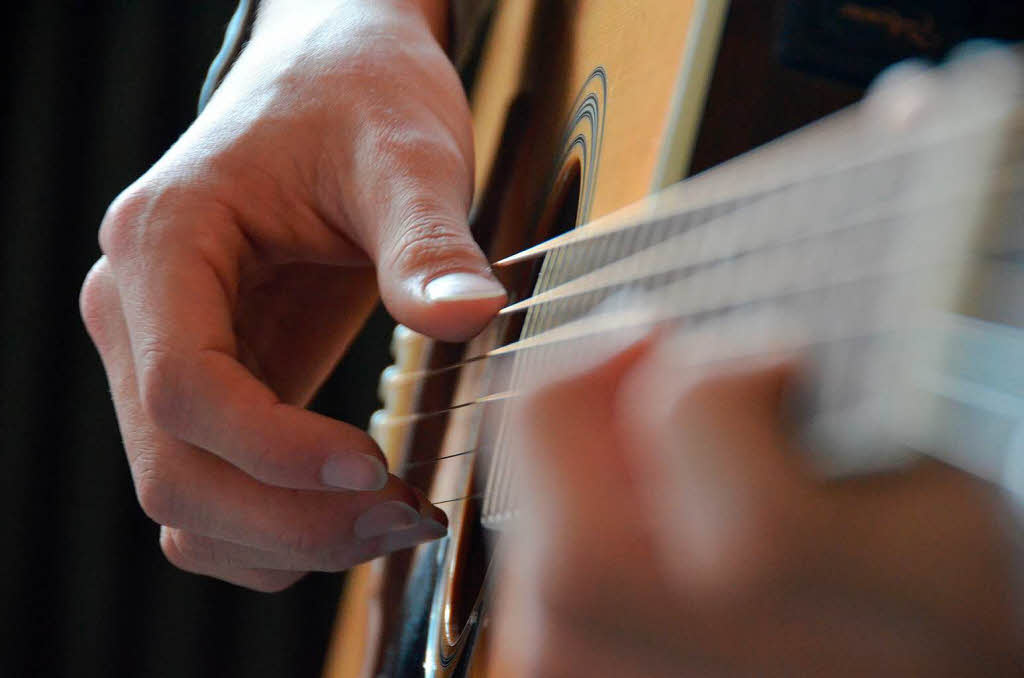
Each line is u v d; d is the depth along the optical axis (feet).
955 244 0.94
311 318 1.62
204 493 1.49
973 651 1.07
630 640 1.22
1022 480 0.81
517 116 1.68
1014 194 0.92
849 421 1.07
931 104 1.09
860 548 1.11
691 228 1.26
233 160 1.52
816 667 1.14
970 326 0.90
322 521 1.47
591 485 1.22
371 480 1.43
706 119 1.35
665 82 1.39
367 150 1.48
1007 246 0.91
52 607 3.60
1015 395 0.84
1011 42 1.27
